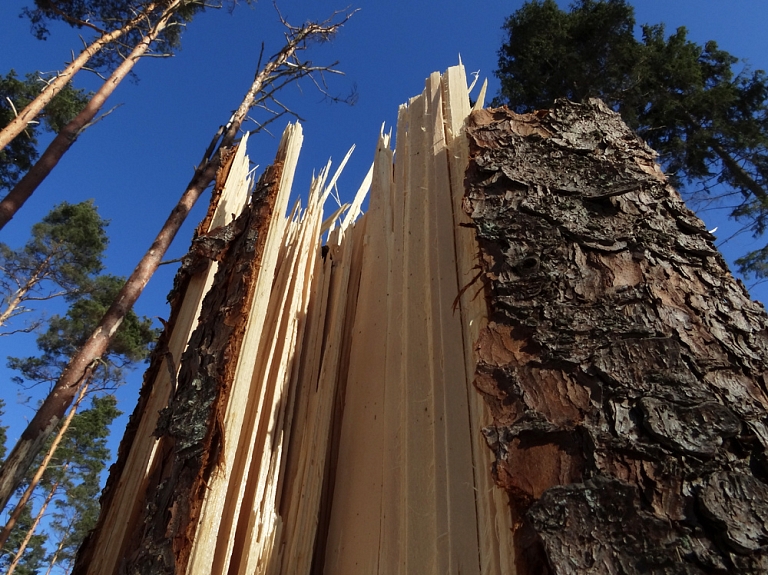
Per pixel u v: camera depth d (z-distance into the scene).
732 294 1.47
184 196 7.57
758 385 1.23
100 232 21.11
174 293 3.35
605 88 9.90
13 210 7.13
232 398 2.30
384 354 2.51
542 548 1.07
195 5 10.86
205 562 1.92
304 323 3.10
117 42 9.52
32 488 13.00
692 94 9.78
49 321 19.86
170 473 2.10
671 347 1.26
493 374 1.34
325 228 3.86
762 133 9.79
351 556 2.05
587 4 11.09
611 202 1.70
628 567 0.97
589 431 1.15
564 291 1.45
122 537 2.29
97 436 23.81
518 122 2.07
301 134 3.36
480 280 1.79
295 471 2.56
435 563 1.52
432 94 2.84
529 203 1.69
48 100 8.29
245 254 2.76
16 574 24.50
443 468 1.68
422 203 2.47
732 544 0.96
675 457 1.09
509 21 11.41
